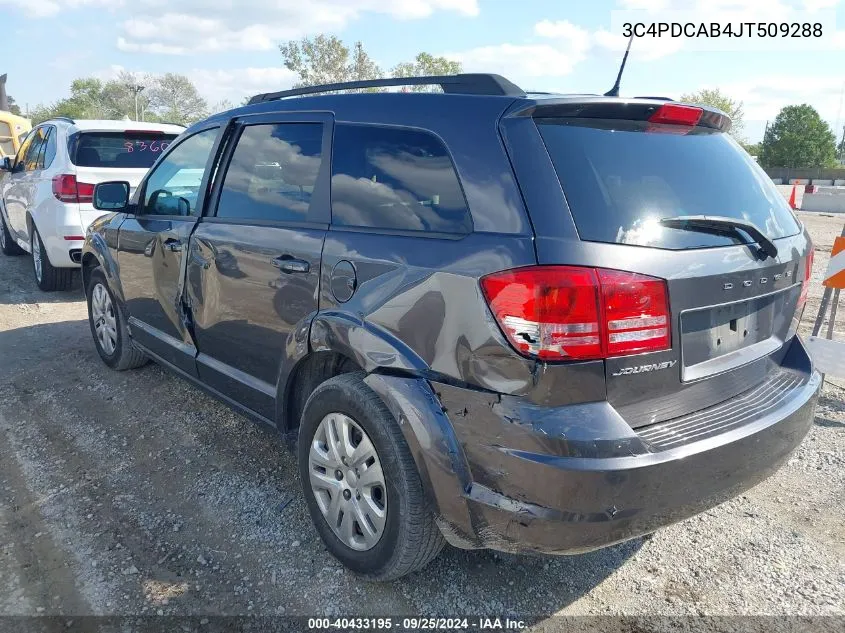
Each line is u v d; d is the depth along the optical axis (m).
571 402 2.09
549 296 2.04
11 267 9.07
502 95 2.42
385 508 2.55
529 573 2.86
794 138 64.38
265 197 3.26
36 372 5.14
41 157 7.83
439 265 2.30
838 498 3.45
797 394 2.71
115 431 4.14
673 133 2.61
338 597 2.69
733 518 3.28
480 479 2.23
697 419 2.36
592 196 2.19
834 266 4.72
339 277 2.68
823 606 2.67
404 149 2.61
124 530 3.11
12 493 3.43
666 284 2.15
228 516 3.23
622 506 2.10
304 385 3.09
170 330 4.07
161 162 4.25
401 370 2.42
